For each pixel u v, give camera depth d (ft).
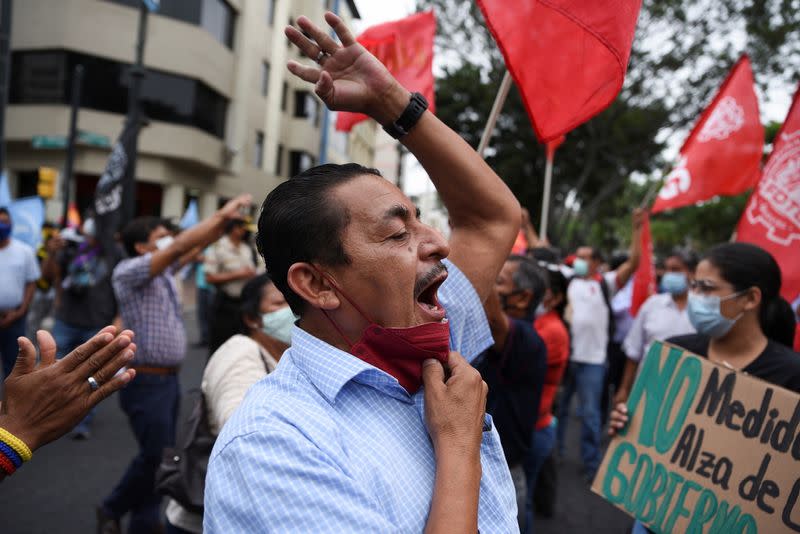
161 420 11.36
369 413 3.84
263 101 89.20
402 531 3.52
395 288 3.93
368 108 4.63
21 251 18.61
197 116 70.79
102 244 18.60
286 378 3.94
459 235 5.26
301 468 3.34
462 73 58.18
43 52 65.21
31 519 12.51
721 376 7.10
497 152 61.16
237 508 3.34
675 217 129.90
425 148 4.78
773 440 6.64
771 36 47.88
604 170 63.77
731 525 6.71
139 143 67.05
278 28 90.84
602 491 7.63
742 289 7.71
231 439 3.52
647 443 7.45
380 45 13.07
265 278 9.05
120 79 66.90
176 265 13.58
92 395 4.30
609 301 18.25
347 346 4.09
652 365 7.63
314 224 3.94
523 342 8.36
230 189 83.92
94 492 14.06
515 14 6.26
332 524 3.27
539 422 10.94
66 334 18.33
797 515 6.38
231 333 10.18
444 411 3.77
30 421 4.17
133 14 66.64
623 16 5.93
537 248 18.70
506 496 4.32
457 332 5.01
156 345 11.43
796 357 7.55
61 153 66.49
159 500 11.39
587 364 17.49
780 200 10.43
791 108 10.50
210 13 71.77
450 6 54.13
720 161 14.28
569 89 6.13
